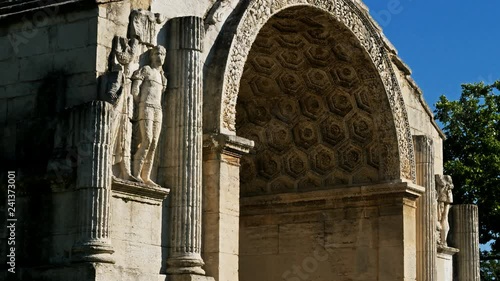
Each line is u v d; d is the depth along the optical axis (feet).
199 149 56.70
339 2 74.02
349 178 82.99
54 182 51.11
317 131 84.23
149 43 55.62
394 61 82.89
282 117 84.84
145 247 53.78
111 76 52.37
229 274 58.80
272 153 86.48
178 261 54.85
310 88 82.02
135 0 55.52
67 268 49.44
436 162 88.89
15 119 54.60
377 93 79.36
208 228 58.59
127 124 53.62
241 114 86.12
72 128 51.37
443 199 87.61
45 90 53.88
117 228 51.96
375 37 78.59
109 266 49.73
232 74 61.11
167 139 56.54
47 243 51.11
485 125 125.70
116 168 53.06
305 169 85.25
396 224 79.30
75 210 50.49
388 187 79.36
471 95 128.67
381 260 79.51
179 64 57.11
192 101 56.80
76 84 52.80
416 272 82.38
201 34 57.93
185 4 59.72
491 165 120.88
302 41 76.95
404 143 80.94
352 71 79.30
